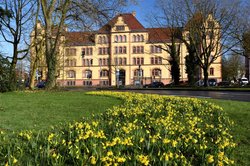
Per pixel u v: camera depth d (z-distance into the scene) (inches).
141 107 421.7
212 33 1802.4
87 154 192.4
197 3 1771.7
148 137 232.8
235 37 1733.5
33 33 1349.7
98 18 1056.8
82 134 222.4
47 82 1125.1
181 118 358.9
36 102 589.3
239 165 208.1
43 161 182.2
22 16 1184.8
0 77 948.0
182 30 2037.4
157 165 180.7
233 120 380.5
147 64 3951.8
